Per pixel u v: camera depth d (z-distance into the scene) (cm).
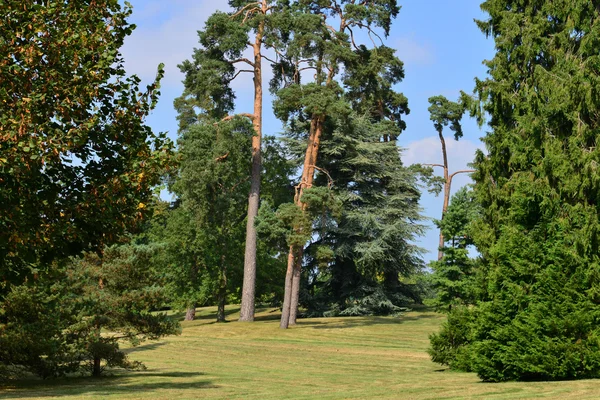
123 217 1594
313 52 4412
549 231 2006
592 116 2355
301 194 4469
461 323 2438
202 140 4350
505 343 1955
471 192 3912
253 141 4697
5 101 1436
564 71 2411
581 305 1869
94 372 2611
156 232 5612
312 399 1700
